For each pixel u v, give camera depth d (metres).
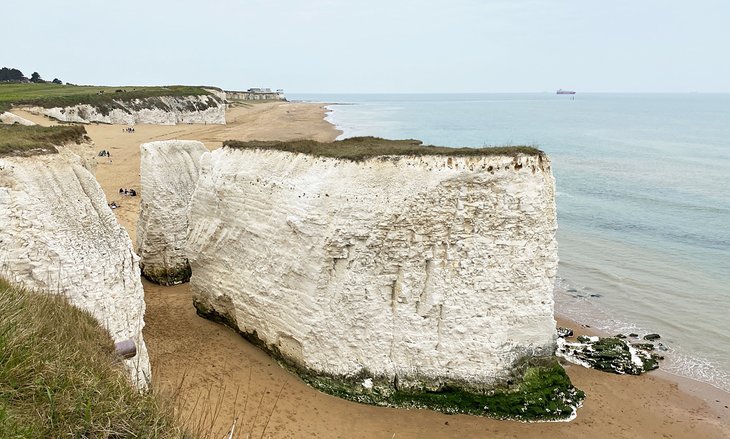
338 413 15.47
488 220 16.11
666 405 17.86
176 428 6.84
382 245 16.05
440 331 16.28
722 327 23.92
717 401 18.30
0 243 11.94
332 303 16.33
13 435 5.30
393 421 15.38
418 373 16.27
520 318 16.53
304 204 16.67
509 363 16.50
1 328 6.80
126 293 13.98
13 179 12.59
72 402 6.23
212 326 20.12
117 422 6.29
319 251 16.22
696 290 27.91
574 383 18.72
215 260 19.95
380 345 16.27
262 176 18.58
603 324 24.30
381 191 16.08
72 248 12.81
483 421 15.84
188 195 24.38
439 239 16.06
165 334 18.98
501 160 16.12
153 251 23.81
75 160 15.23
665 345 22.36
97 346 8.88
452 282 16.17
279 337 17.64
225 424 13.74
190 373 16.33
